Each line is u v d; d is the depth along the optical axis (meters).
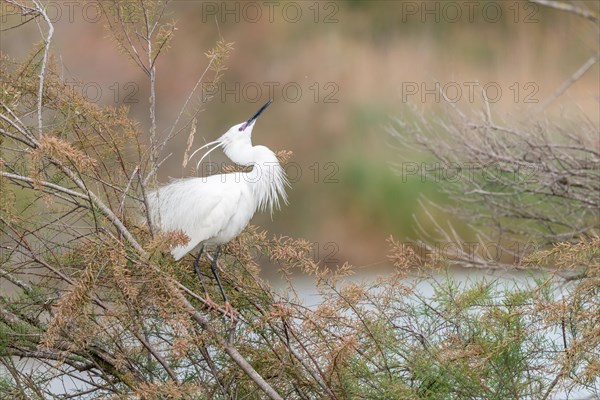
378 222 25.83
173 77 29.80
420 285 13.01
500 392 9.88
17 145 10.74
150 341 10.58
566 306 9.43
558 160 14.74
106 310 9.85
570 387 9.37
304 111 29.86
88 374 10.48
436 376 9.88
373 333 10.11
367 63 30.67
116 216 9.94
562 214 15.55
